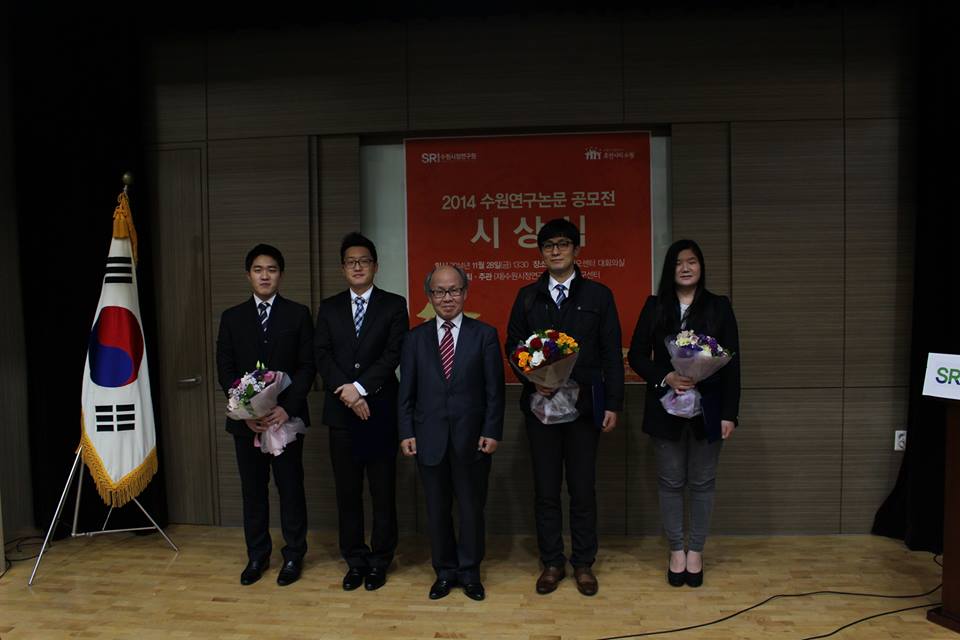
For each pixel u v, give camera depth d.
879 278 3.24
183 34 3.46
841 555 3.03
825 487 3.29
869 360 3.26
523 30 3.30
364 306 2.73
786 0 3.17
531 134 3.36
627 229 3.34
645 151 3.33
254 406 2.54
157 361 3.49
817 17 3.21
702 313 2.62
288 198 3.43
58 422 3.39
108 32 3.36
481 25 3.31
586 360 2.61
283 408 2.71
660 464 2.72
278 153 3.43
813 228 3.25
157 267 3.50
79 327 3.39
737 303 3.28
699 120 3.26
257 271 2.75
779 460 3.29
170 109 3.49
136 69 3.43
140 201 3.42
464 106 3.34
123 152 3.39
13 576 2.89
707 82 3.25
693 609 2.51
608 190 3.34
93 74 3.36
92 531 3.40
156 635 2.36
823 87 3.22
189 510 3.52
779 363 3.28
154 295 3.50
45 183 3.38
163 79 3.49
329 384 2.66
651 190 3.34
